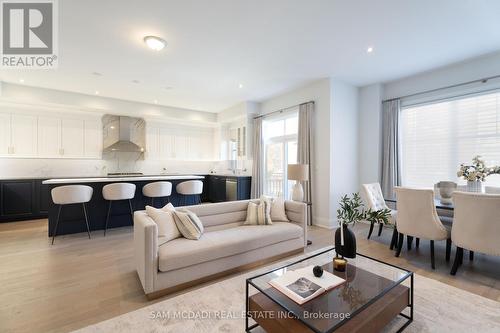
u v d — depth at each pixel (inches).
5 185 191.8
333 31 119.0
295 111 213.3
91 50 138.9
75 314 74.9
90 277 98.9
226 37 124.8
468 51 139.3
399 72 170.4
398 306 68.6
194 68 165.0
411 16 106.7
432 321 72.6
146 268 82.0
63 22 111.4
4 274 101.3
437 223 110.2
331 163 182.4
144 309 77.4
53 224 151.3
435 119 168.2
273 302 64.7
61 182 150.6
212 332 67.8
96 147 250.2
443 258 122.7
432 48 135.9
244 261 105.2
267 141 255.1
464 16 106.7
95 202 165.9
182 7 100.7
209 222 122.6
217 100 249.8
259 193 246.4
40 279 96.9
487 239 94.9
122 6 99.9
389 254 127.4
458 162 157.8
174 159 299.1
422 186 173.8
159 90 214.8
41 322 71.1
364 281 73.0
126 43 130.7
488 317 74.4
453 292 88.7
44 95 208.1
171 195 202.4
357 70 167.8
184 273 89.0
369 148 195.0
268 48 136.7
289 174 156.8
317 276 72.6
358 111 201.6
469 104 153.6
